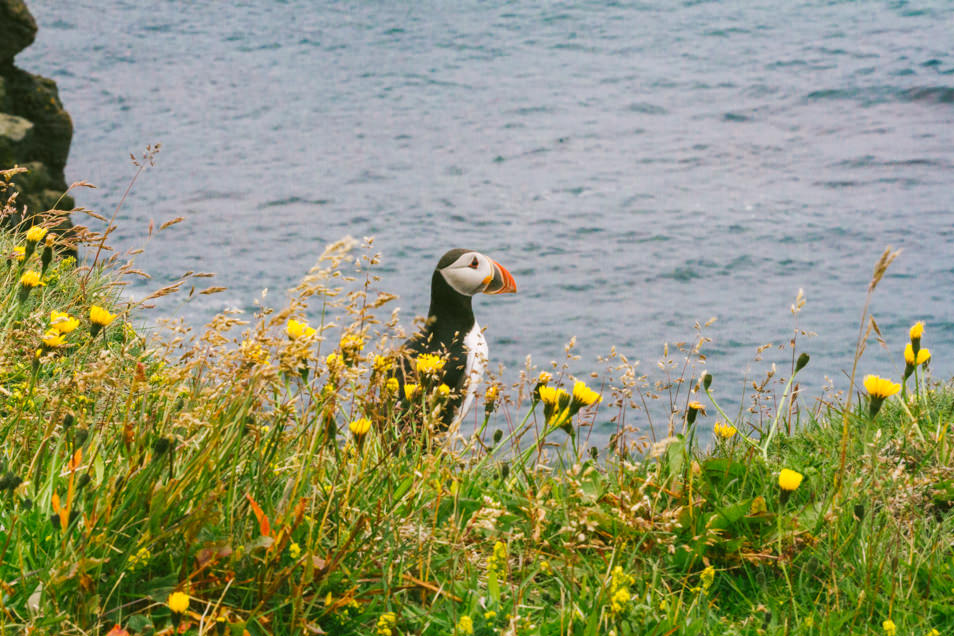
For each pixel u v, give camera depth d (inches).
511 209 1504.7
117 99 2308.1
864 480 156.6
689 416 167.9
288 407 133.2
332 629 124.6
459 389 226.1
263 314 129.1
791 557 145.5
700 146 1866.4
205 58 2753.4
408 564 135.6
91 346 187.0
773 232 1343.5
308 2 3454.7
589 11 3253.0
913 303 1049.5
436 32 3048.7
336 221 1434.5
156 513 118.6
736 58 2593.5
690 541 148.6
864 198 1482.5
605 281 1183.6
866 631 129.1
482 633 124.7
